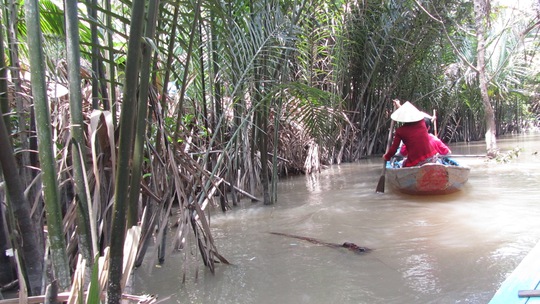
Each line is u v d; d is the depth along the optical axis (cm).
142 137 194
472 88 1594
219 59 510
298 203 575
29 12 164
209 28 473
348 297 257
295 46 639
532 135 2467
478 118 2072
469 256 316
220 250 369
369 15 1002
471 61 1495
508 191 575
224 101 558
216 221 487
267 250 363
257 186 650
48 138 170
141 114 191
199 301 264
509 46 1578
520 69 1744
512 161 934
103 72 279
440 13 1052
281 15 484
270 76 534
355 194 627
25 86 297
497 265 294
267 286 283
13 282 268
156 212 317
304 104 567
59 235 175
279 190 704
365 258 326
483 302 239
